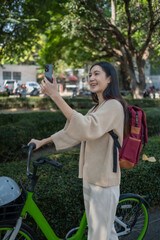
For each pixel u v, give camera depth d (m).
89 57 17.39
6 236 1.75
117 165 1.76
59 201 2.35
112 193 1.77
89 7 10.00
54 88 1.52
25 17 6.48
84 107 15.38
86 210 1.91
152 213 3.23
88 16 10.30
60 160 3.40
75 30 10.84
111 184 1.75
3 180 1.71
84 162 1.91
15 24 6.35
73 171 2.94
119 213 2.40
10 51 8.09
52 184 2.54
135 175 2.99
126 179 2.90
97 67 1.79
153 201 3.29
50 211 2.32
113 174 1.74
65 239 2.02
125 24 12.93
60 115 7.30
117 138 1.73
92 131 1.58
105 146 1.74
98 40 13.70
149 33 11.98
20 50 8.02
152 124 8.04
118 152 1.75
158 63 19.94
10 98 15.38
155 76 29.27
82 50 15.97
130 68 15.98
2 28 6.61
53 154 3.77
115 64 20.41
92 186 1.81
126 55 15.37
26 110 14.72
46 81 1.51
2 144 5.32
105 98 1.75
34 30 7.35
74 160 3.40
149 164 3.22
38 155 5.96
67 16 10.23
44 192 2.36
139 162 3.31
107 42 14.30
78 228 2.13
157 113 8.46
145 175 3.09
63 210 2.41
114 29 11.90
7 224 1.71
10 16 6.12
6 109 15.17
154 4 10.71
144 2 10.98
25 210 1.76
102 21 11.72
